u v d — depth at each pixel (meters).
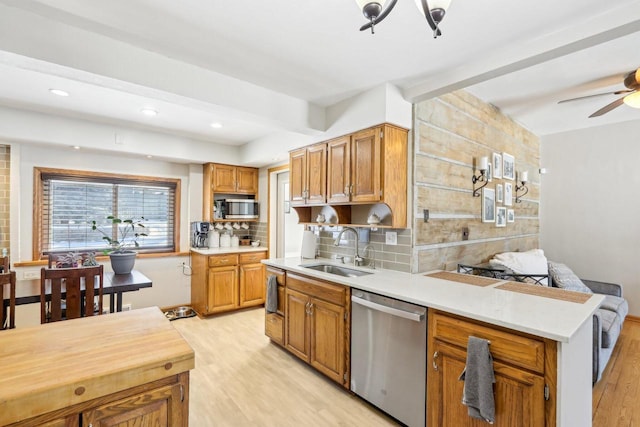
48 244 3.58
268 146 3.88
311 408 2.17
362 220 3.02
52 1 1.52
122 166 3.98
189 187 4.48
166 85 2.07
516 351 1.44
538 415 1.38
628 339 3.39
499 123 3.61
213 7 1.59
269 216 4.58
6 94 2.64
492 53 2.03
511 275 2.89
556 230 4.56
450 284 2.22
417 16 1.64
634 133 3.96
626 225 4.02
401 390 1.96
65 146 3.38
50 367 1.13
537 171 4.60
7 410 0.94
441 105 2.85
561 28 1.74
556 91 3.03
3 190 3.27
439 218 2.82
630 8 1.54
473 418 1.60
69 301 2.26
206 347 3.15
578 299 1.85
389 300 2.03
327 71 2.28
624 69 2.52
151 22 1.71
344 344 2.34
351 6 1.58
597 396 2.33
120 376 1.12
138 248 4.20
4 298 2.24
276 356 2.96
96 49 1.82
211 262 4.00
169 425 1.23
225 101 2.34
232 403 2.22
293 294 2.86
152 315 1.68
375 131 2.53
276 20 1.70
